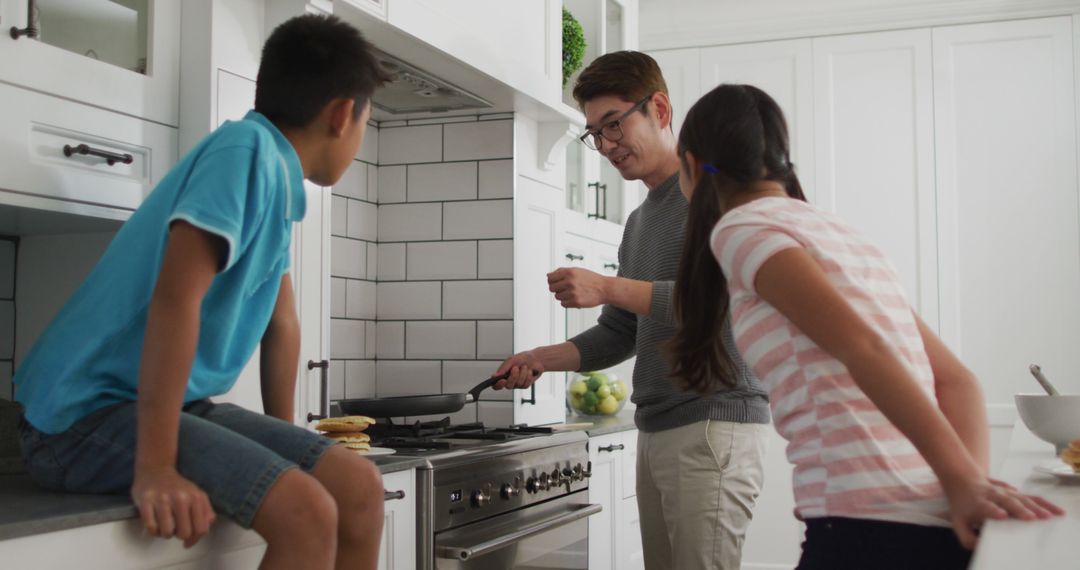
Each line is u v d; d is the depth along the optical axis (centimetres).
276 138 140
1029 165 407
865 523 105
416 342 286
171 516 116
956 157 415
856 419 107
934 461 96
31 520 112
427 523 194
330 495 128
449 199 285
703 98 136
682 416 194
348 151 150
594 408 357
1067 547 69
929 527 104
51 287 187
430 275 286
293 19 149
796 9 430
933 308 413
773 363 112
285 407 162
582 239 345
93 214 163
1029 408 157
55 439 133
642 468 208
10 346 188
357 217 281
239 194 124
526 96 269
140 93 172
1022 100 409
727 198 132
